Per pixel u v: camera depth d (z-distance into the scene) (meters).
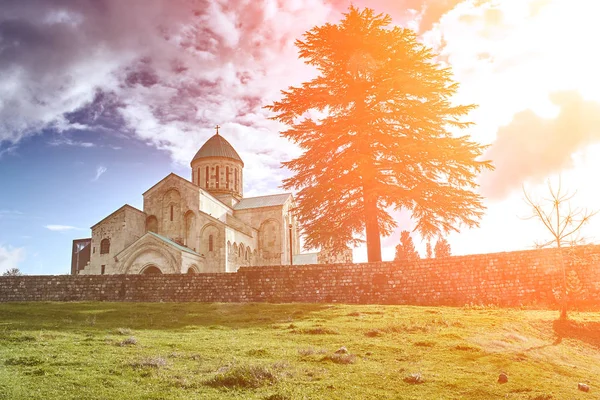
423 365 12.66
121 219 54.12
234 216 66.12
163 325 20.38
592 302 23.97
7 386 10.10
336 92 35.34
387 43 35.03
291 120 36.12
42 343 15.14
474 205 32.84
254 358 13.10
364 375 11.57
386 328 17.61
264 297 28.86
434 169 33.31
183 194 56.44
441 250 68.81
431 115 33.78
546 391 10.86
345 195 34.53
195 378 11.03
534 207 21.95
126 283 30.73
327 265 28.73
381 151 33.84
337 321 19.95
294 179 35.09
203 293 29.69
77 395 9.63
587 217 21.41
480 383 11.20
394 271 27.72
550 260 25.42
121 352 13.72
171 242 51.03
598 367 14.59
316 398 9.80
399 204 33.69
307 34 35.41
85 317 22.50
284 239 64.81
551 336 18.11
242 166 71.94
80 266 62.03
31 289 31.34
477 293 26.05
